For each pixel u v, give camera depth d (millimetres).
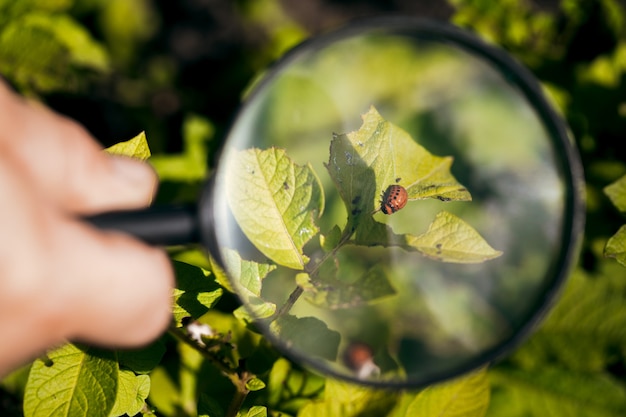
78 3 633
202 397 314
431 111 311
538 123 286
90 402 288
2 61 431
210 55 718
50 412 287
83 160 258
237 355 328
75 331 240
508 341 276
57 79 458
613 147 428
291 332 277
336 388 326
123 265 241
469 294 283
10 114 246
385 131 286
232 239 268
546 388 381
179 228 250
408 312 280
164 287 251
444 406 331
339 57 295
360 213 284
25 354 234
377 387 274
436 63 304
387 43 294
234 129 265
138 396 303
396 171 285
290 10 740
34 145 249
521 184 288
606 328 373
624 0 533
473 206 290
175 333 312
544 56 454
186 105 652
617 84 438
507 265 283
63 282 231
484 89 299
